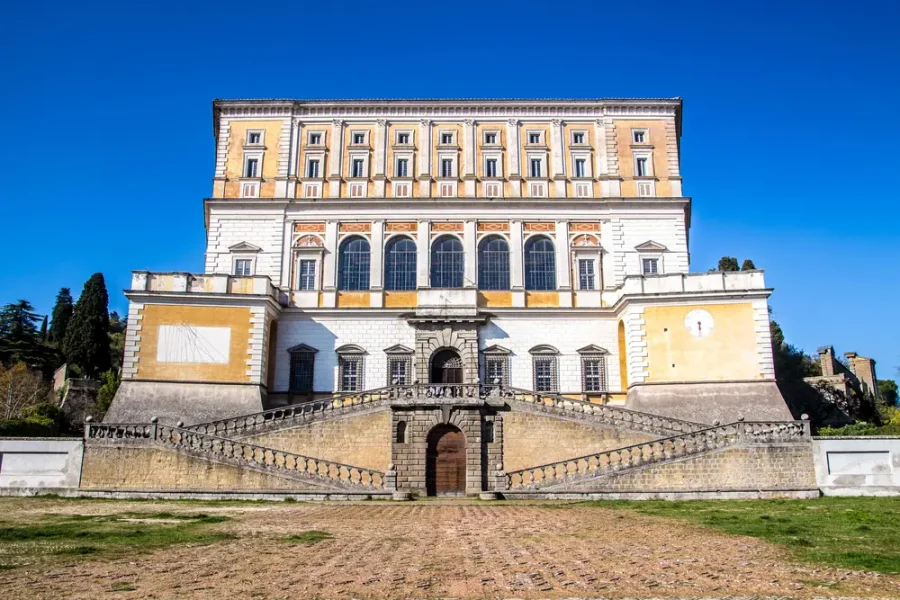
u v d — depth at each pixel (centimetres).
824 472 3269
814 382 6638
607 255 5238
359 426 3891
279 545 1719
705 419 4353
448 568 1426
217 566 1434
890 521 2200
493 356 4975
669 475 3328
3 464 3362
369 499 3253
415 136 5538
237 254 5225
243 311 4656
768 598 1182
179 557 1538
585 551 1653
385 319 5056
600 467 3406
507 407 3881
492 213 5328
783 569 1427
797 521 2228
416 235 5291
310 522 2236
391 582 1291
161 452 3422
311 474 3394
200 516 2378
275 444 3859
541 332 5031
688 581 1312
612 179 5378
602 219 5300
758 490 3152
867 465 3266
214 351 4572
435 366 4906
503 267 5253
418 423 3862
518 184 5422
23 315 8569
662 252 5219
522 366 4975
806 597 1189
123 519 2280
